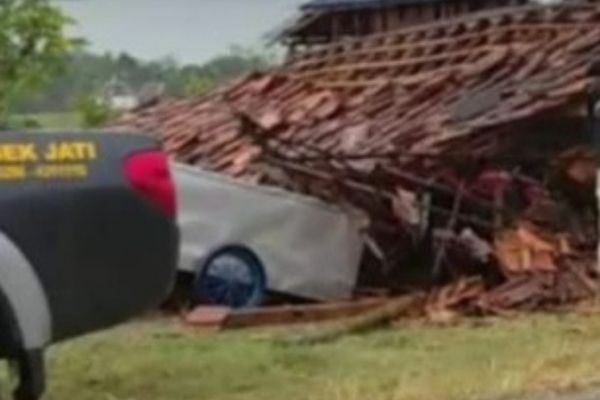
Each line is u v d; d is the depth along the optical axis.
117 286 11.19
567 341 16.70
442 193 23.00
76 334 11.20
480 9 40.56
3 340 11.02
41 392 11.09
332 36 44.78
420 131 23.80
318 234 22.92
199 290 21.91
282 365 15.69
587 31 26.11
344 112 26.88
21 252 10.98
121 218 11.17
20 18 28.77
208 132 27.42
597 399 12.29
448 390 12.98
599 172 21.11
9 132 11.13
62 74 30.22
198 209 22.05
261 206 22.48
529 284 21.45
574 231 22.84
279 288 22.59
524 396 12.50
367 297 22.97
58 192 11.08
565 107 23.28
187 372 15.19
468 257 22.48
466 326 19.34
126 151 11.27
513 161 23.33
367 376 14.48
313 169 23.19
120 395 13.85
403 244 23.12
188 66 52.41
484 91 24.66
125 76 49.25
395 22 43.28
